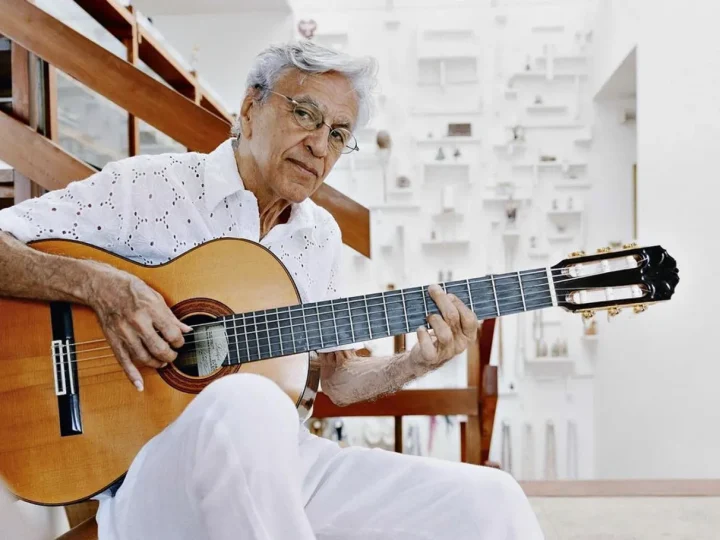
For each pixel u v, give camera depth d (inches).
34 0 103.7
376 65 57.9
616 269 53.9
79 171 86.9
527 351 234.8
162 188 57.2
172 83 161.3
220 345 54.3
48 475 50.1
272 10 239.8
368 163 237.9
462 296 55.2
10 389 51.0
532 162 233.5
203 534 37.4
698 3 131.3
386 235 238.2
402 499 48.8
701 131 130.5
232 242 55.5
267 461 34.0
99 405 51.4
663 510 93.7
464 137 235.6
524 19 234.5
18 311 52.0
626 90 219.5
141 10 239.0
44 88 91.0
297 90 55.7
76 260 52.0
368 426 229.8
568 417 233.9
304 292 61.8
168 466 37.8
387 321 55.7
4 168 95.3
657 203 156.9
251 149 57.8
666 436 153.9
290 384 55.1
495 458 235.1
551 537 82.7
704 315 130.2
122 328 49.9
